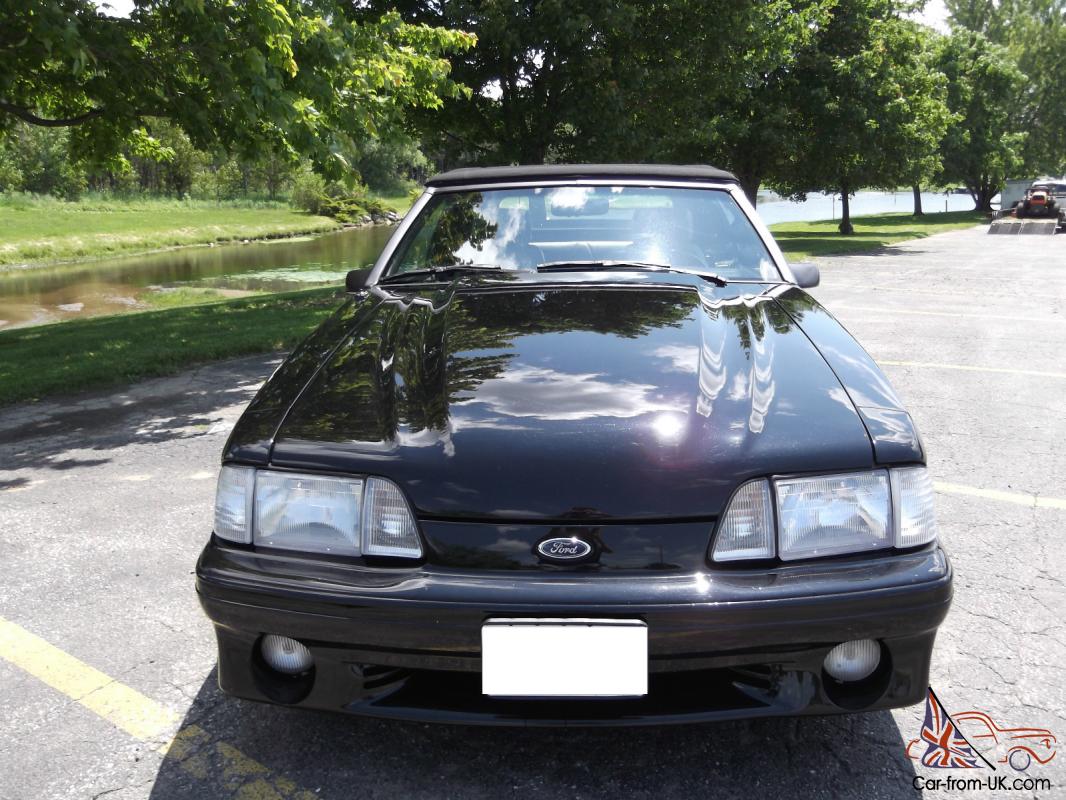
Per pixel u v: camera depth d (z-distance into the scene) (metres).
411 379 2.02
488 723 1.69
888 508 1.71
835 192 30.78
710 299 2.49
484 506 1.65
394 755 1.94
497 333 2.20
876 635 1.65
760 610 1.59
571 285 2.59
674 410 1.79
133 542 3.27
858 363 2.09
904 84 24.16
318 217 61.38
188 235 42.34
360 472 1.73
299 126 7.10
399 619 1.62
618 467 1.66
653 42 14.28
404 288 2.79
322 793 1.81
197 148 7.78
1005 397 5.16
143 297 19.50
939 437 4.33
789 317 2.38
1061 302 9.79
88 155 10.77
